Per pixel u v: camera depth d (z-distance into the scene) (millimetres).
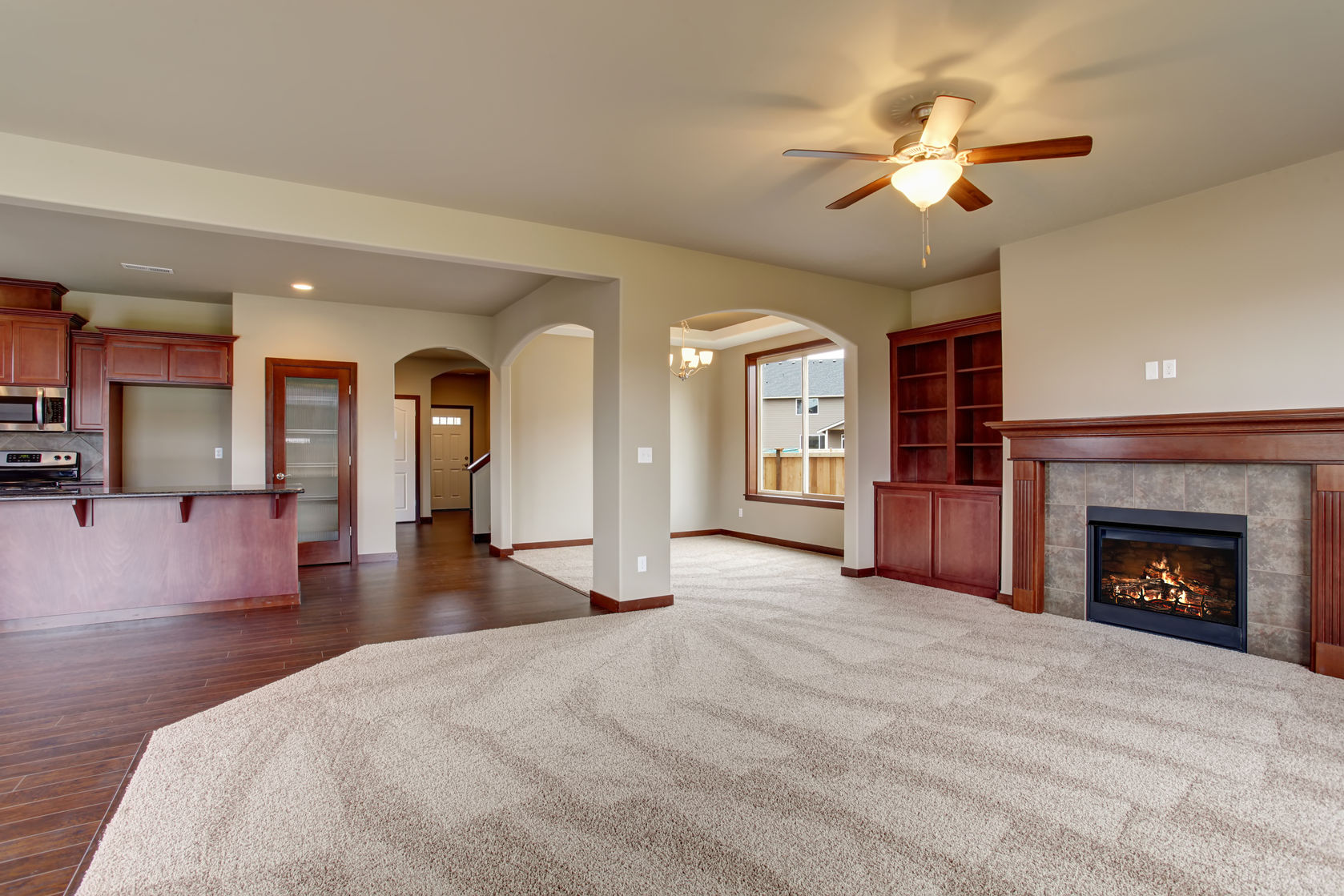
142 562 4535
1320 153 3301
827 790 2240
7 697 3119
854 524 5922
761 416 8516
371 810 2111
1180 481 3953
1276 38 2340
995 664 3523
